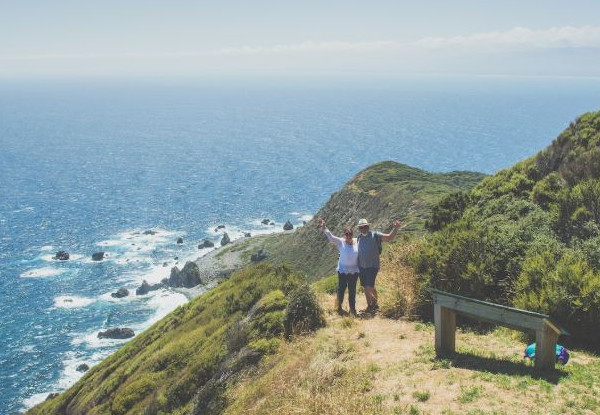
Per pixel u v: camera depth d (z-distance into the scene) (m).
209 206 165.25
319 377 12.19
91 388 33.84
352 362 13.06
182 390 20.77
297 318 17.28
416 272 17.41
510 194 24.97
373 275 16.97
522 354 12.34
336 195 99.88
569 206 19.56
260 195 184.88
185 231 134.50
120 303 88.06
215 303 30.62
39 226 137.12
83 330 78.06
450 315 12.62
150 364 27.28
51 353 71.00
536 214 20.98
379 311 16.98
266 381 14.16
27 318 81.62
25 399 60.12
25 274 100.88
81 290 93.38
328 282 23.08
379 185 94.69
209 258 107.38
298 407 10.98
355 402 10.52
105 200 173.12
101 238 126.31
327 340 15.02
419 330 14.93
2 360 68.81
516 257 16.48
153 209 159.50
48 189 192.25
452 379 11.12
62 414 34.09
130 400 24.52
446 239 17.64
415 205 74.56
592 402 9.61
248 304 26.86
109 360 37.06
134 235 129.38
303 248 92.56
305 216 154.00
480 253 16.67
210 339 25.53
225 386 16.48
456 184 96.44
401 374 11.82
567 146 26.31
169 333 31.00
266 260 97.62
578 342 13.67
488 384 10.68
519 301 14.51
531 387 10.38
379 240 16.94
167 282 98.12
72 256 111.94
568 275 14.16
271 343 17.39
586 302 13.43
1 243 120.94
